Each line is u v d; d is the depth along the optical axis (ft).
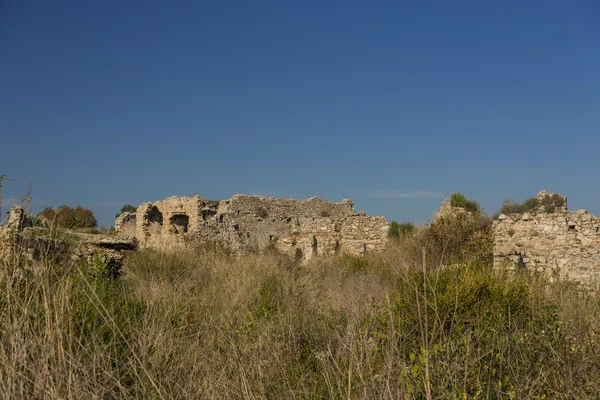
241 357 21.30
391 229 93.30
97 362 17.24
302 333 26.23
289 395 19.33
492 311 24.89
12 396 14.92
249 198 114.83
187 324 25.85
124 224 127.13
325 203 128.16
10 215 32.35
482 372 18.20
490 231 54.65
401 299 27.48
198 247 77.25
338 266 62.03
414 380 16.96
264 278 44.86
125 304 25.50
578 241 47.50
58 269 22.65
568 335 21.35
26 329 16.80
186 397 17.54
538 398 16.83
